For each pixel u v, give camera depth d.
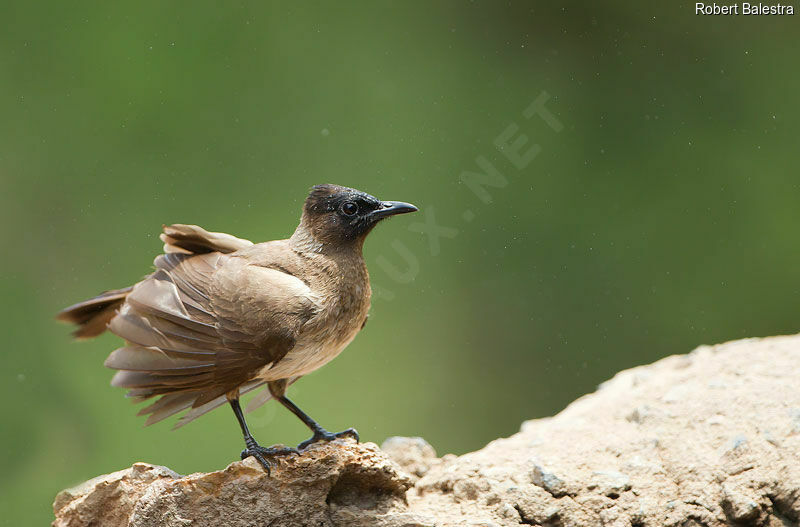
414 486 7.17
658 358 15.79
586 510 6.51
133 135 16.09
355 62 17.11
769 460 6.64
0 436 14.08
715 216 16.47
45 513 13.66
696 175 16.75
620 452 7.04
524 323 15.87
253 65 16.64
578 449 7.15
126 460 13.86
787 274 15.95
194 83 16.48
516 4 17.92
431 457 7.90
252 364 6.48
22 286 15.19
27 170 15.77
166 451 13.85
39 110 16.08
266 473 6.18
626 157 17.02
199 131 16.23
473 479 6.81
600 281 16.16
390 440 8.01
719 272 16.12
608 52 17.62
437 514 6.55
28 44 16.34
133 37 16.48
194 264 6.81
